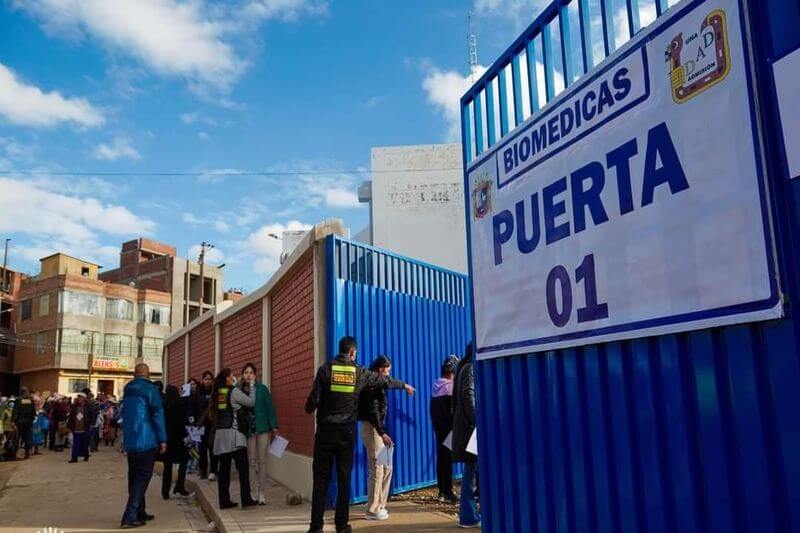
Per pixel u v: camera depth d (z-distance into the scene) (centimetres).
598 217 325
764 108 246
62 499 1092
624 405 308
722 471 257
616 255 312
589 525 328
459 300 1084
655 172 291
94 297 5884
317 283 847
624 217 308
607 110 322
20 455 2094
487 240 431
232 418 830
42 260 6250
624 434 307
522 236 390
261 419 855
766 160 243
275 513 780
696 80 272
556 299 356
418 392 945
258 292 1255
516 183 400
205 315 1838
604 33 329
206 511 903
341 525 627
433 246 3209
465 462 633
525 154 391
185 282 6844
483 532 432
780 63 240
